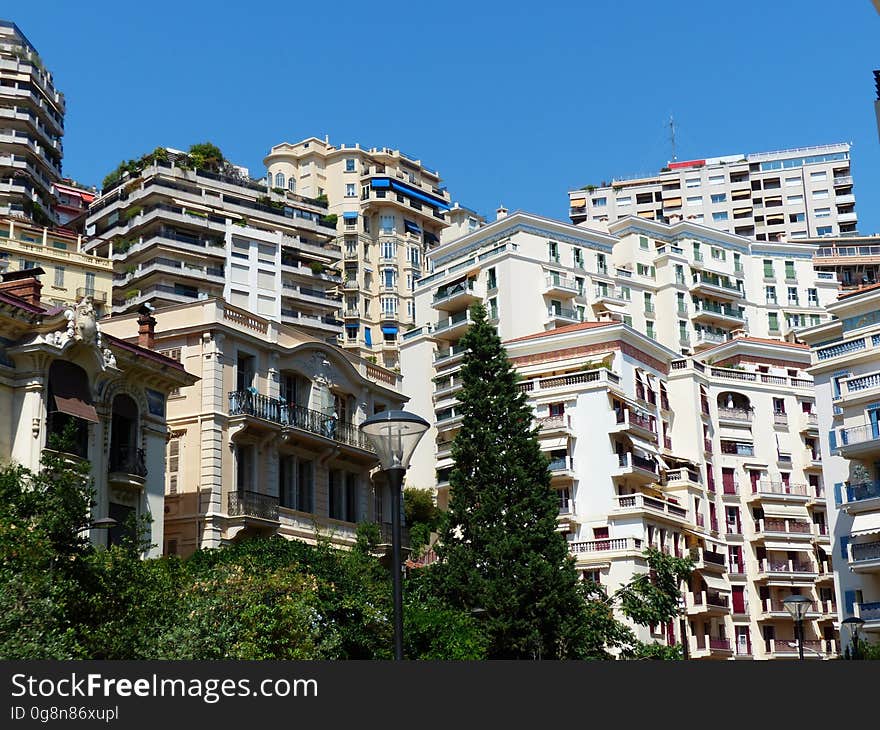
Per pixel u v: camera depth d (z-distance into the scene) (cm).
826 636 8750
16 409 3741
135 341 5019
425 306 11275
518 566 5181
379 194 15125
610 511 7506
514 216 10762
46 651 2466
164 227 11169
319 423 5334
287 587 3647
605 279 11150
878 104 1848
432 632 4494
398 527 2256
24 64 12244
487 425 5588
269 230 12525
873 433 6338
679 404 8825
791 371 10056
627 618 7056
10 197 11675
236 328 5006
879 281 15238
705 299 11944
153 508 4241
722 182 17500
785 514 8906
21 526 2781
